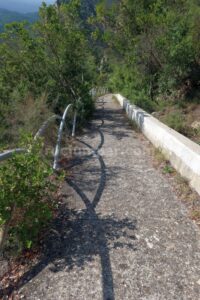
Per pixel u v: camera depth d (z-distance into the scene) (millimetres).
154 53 15766
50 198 4180
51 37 11539
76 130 10109
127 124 11836
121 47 19172
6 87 10211
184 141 6004
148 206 4516
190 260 3281
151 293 2811
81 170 6102
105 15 19438
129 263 3215
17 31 11430
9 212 3152
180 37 14219
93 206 4488
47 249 3420
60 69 11914
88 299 2730
